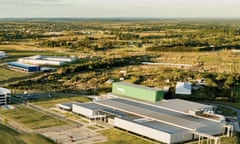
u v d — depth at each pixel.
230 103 162.12
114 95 157.62
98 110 131.25
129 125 117.50
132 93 151.12
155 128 111.12
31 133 113.06
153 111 129.50
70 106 142.38
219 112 146.12
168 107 134.62
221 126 118.12
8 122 124.19
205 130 114.12
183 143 108.44
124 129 119.50
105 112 129.62
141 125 114.00
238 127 126.69
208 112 130.50
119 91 157.25
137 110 130.62
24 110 141.12
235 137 115.19
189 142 109.50
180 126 113.69
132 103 141.12
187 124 115.25
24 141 103.81
